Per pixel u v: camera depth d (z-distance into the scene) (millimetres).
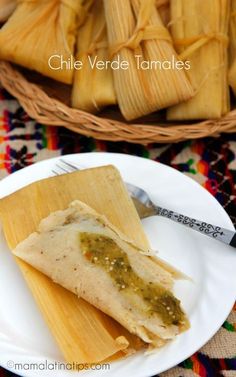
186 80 567
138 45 574
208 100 567
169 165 578
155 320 393
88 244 423
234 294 420
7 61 611
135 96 567
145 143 571
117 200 479
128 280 408
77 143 596
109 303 402
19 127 608
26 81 587
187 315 410
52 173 512
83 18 616
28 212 469
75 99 594
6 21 643
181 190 501
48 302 411
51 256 423
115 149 593
